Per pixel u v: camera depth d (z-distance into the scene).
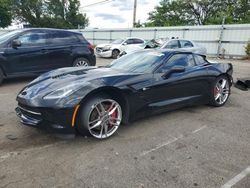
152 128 4.11
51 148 3.35
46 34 7.64
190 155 3.23
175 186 2.58
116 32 25.91
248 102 5.86
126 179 2.69
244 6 33.16
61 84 3.60
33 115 3.44
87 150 3.31
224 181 2.69
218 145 3.54
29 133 3.80
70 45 8.05
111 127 3.75
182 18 38.03
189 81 4.69
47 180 2.65
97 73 4.05
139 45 16.08
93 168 2.89
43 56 7.45
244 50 18.14
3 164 2.94
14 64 6.99
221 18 27.03
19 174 2.75
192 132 3.99
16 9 48.28
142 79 3.99
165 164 3.00
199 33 20.42
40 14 50.53
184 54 4.86
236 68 12.39
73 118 3.30
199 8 36.97
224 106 5.49
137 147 3.43
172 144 3.54
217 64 5.42
